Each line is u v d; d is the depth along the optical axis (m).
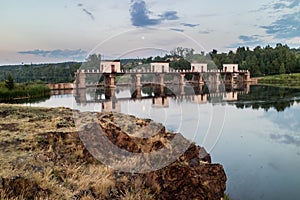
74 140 5.41
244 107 22.23
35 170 4.27
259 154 9.72
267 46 100.12
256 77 71.62
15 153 4.71
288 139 12.05
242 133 12.93
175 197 4.38
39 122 6.59
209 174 5.19
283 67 72.56
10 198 3.54
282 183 7.26
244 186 6.99
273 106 22.78
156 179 4.61
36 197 3.66
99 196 3.98
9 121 6.69
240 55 86.38
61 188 3.99
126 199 4.02
